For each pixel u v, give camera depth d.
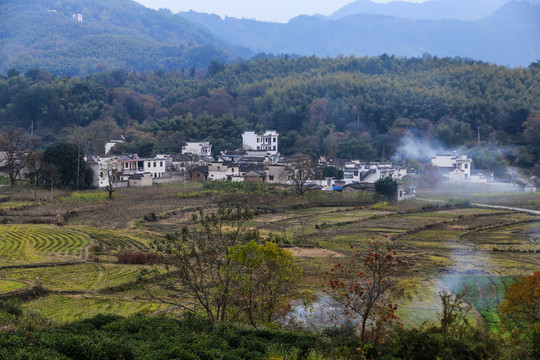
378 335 35.34
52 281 57.22
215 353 32.03
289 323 41.69
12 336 32.94
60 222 90.31
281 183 151.00
